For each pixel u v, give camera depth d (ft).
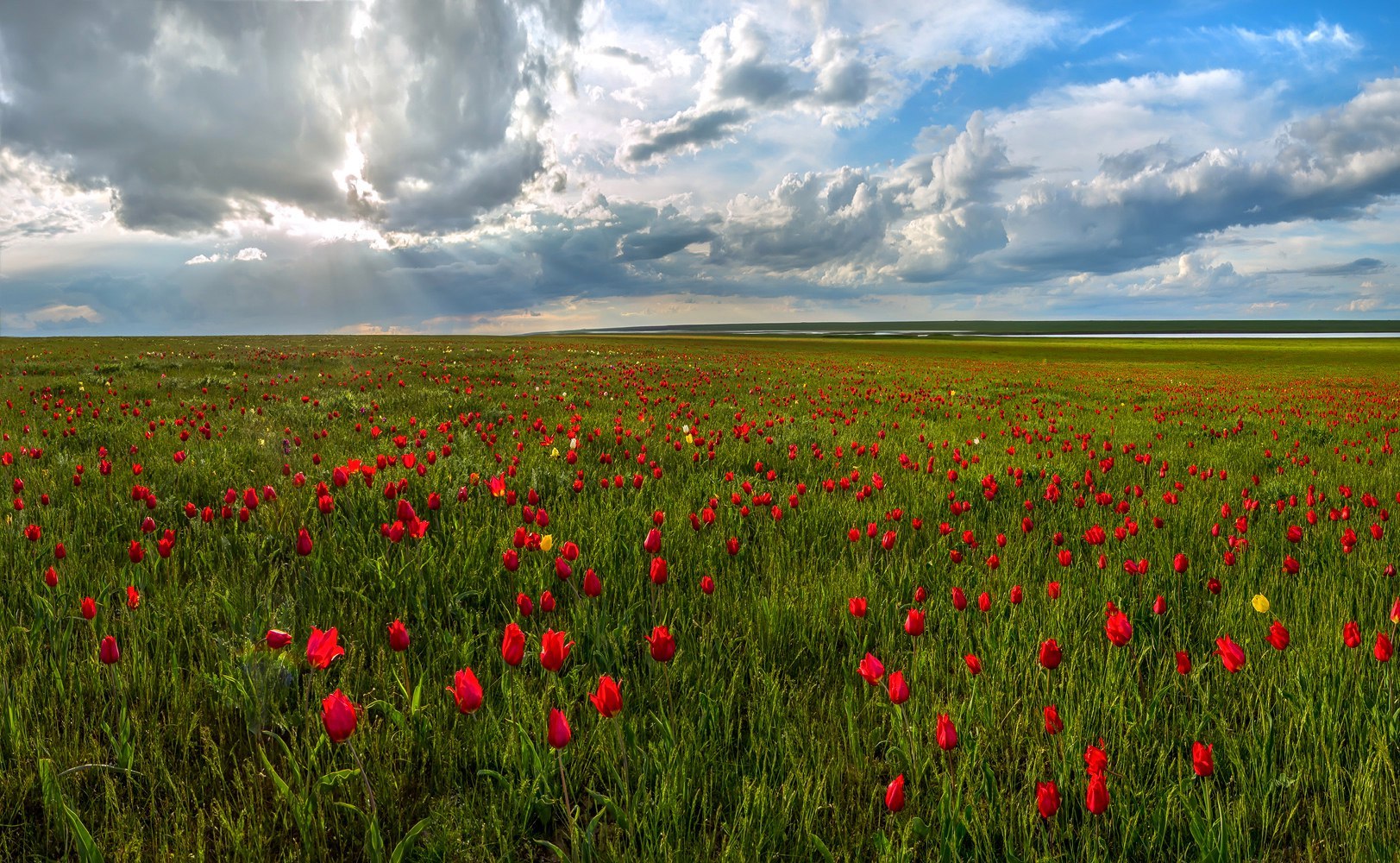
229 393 46.39
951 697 9.81
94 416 32.63
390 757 8.45
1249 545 16.52
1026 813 7.76
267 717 9.28
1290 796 8.27
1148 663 11.46
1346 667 10.61
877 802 8.32
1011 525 19.11
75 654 10.27
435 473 21.11
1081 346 278.46
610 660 10.98
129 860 7.00
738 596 13.42
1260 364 165.37
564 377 66.54
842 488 22.34
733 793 8.27
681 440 29.99
